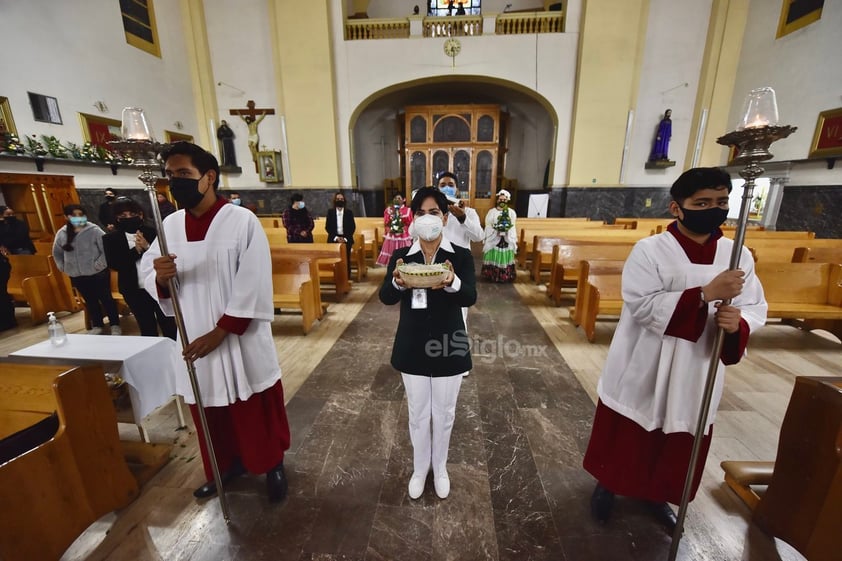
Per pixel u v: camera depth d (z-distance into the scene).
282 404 1.83
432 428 1.75
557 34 9.86
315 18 9.78
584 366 3.22
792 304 3.65
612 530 1.65
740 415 2.53
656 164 10.27
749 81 9.23
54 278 4.65
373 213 14.26
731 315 1.15
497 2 11.88
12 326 4.32
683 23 9.72
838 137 7.23
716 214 1.22
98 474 1.66
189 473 2.03
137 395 2.13
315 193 10.81
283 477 1.82
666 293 1.28
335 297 5.32
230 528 1.68
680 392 1.35
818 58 7.61
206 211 1.53
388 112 13.44
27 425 1.60
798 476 1.46
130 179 8.07
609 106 9.92
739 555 1.54
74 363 2.01
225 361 1.57
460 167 12.54
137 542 1.62
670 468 1.46
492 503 1.79
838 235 7.36
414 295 1.49
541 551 1.56
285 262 4.30
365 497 1.84
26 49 6.16
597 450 1.62
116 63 7.91
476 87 12.24
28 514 1.37
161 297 1.56
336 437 2.29
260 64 10.41
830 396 1.33
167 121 9.41
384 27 10.29
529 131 13.31
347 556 1.55
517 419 2.46
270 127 10.76
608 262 3.90
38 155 6.12
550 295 5.06
